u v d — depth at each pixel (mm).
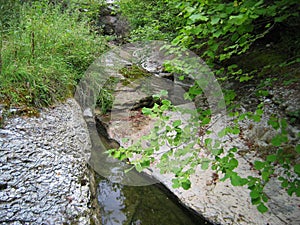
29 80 2387
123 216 1891
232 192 2045
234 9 1541
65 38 3066
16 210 1419
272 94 2814
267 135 2430
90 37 3547
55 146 2021
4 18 2896
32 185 1609
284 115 2496
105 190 2105
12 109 2164
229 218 1812
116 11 6312
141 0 5121
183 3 1851
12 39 2605
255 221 1765
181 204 2002
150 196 2127
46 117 2291
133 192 2148
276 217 1778
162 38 4078
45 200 1536
